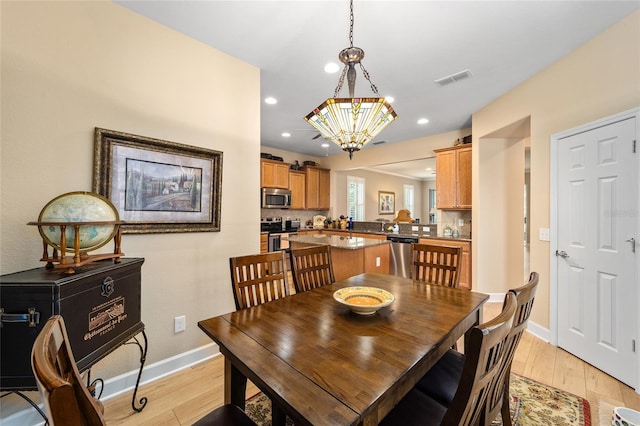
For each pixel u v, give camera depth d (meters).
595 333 2.18
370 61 2.48
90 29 1.71
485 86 3.01
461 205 4.30
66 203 1.30
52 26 1.58
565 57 2.42
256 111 2.58
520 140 3.79
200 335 2.23
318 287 2.00
